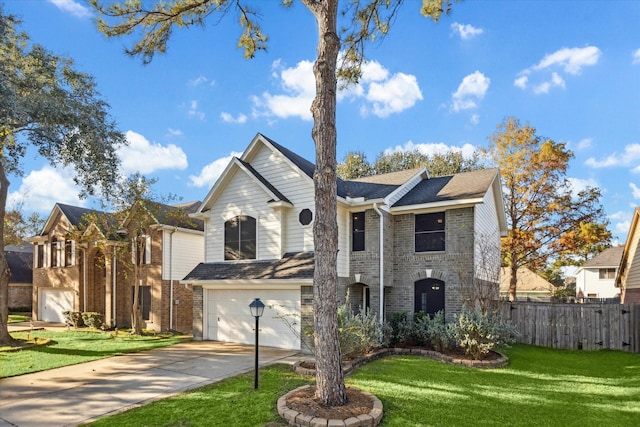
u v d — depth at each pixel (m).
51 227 26.47
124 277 22.47
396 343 13.66
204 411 6.91
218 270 15.85
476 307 13.38
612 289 38.12
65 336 18.08
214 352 13.18
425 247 15.59
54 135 13.17
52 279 25.97
